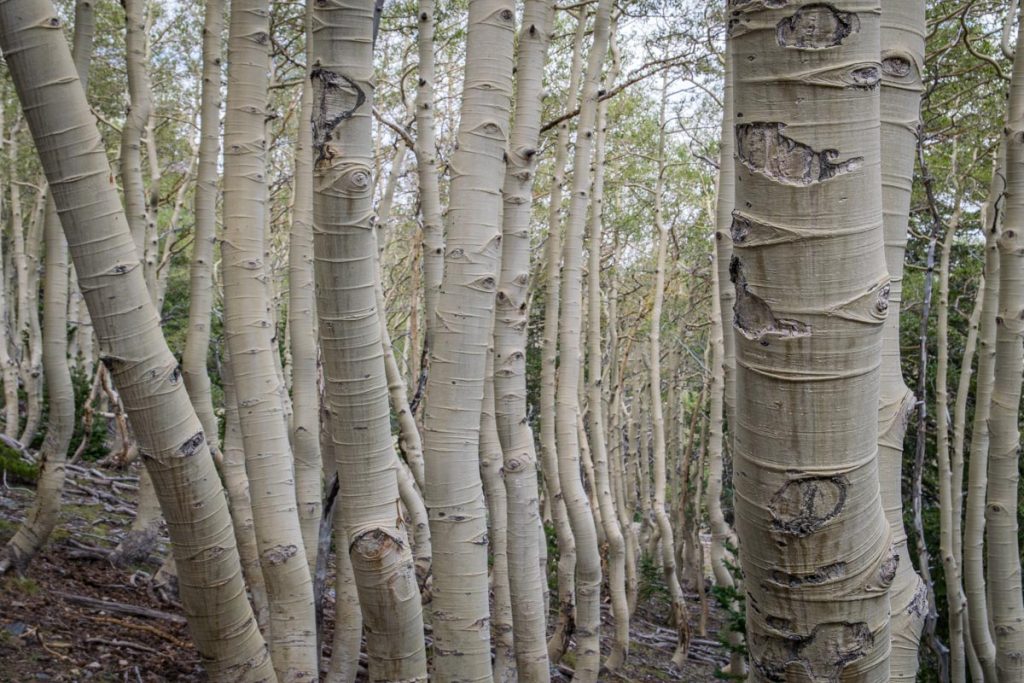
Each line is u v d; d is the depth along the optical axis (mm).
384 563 2346
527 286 4242
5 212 17750
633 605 11805
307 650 3332
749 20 1225
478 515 2795
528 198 4191
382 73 9875
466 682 2752
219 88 4582
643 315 14758
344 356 2260
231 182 3377
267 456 3338
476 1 2852
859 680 1286
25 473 8852
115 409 12125
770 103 1214
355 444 2330
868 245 1208
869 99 1198
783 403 1228
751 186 1236
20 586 5555
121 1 5508
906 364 10703
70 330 15180
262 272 3398
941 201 9203
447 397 2756
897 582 1783
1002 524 4617
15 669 4457
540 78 4121
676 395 17984
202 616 2383
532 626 4348
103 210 2004
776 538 1260
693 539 16516
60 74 1933
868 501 1251
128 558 7078
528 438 4324
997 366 4609
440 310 2781
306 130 4504
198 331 4617
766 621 1315
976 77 7766
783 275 1215
